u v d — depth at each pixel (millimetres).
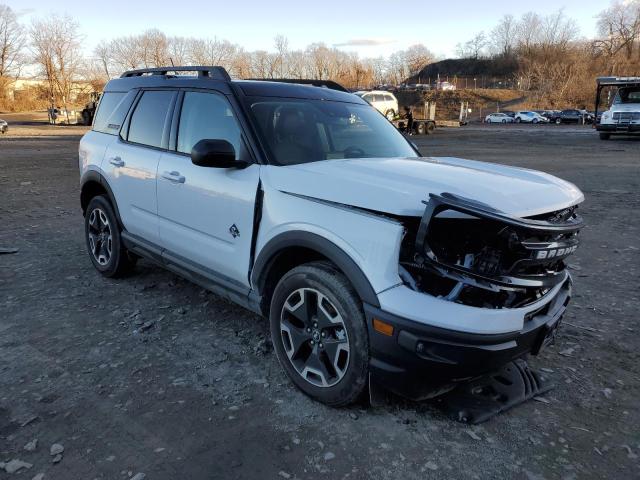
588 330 4113
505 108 90062
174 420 2879
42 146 22703
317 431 2805
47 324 4043
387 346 2598
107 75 73812
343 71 108625
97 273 5238
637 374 3467
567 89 90625
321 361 3002
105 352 3619
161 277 5129
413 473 2512
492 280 2516
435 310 2492
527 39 135250
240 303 3553
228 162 3268
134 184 4375
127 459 2570
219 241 3584
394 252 2566
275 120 3576
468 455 2643
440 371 2553
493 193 2688
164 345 3736
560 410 3043
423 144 25656
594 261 5922
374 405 2895
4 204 8859
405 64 159250
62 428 2793
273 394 3148
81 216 7980
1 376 3287
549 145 24359
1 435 2727
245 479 2453
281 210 3074
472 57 150750
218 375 3350
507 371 3363
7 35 78875
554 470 2557
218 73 3910
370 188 2750
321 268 2922
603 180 12195
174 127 4082
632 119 25547
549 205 2719
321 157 3500
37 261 5617
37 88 78688
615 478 2514
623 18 109312
